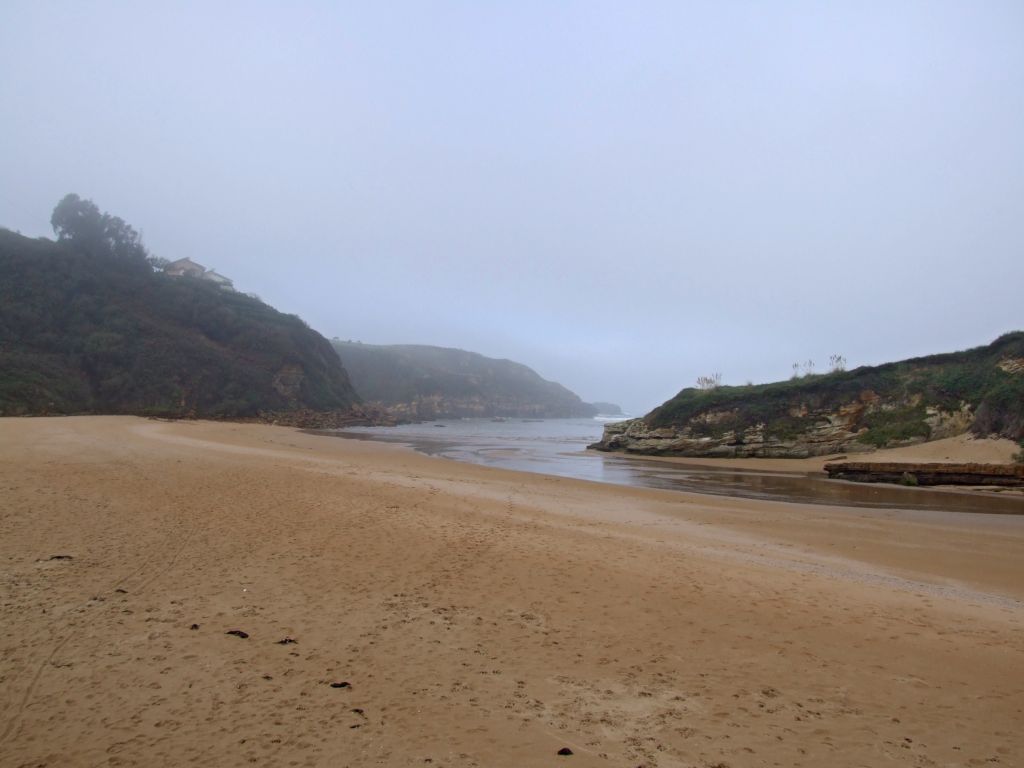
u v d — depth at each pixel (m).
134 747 3.63
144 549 8.08
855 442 35.41
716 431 40.47
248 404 66.12
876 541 12.69
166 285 74.50
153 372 60.50
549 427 104.56
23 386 48.47
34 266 61.25
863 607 7.45
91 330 60.16
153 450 20.89
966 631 6.72
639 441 43.41
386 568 7.97
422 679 4.80
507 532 10.81
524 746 3.87
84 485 12.48
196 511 10.73
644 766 3.69
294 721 4.03
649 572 8.56
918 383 35.88
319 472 17.67
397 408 139.75
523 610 6.65
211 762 3.51
